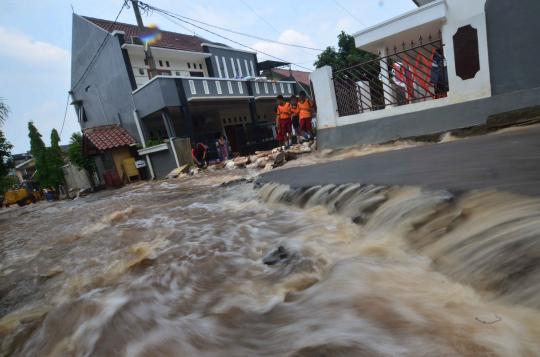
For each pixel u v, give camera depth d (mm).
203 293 2791
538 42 5719
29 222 10469
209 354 1952
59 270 4434
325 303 2113
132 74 18344
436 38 10109
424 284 2100
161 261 3777
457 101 6730
